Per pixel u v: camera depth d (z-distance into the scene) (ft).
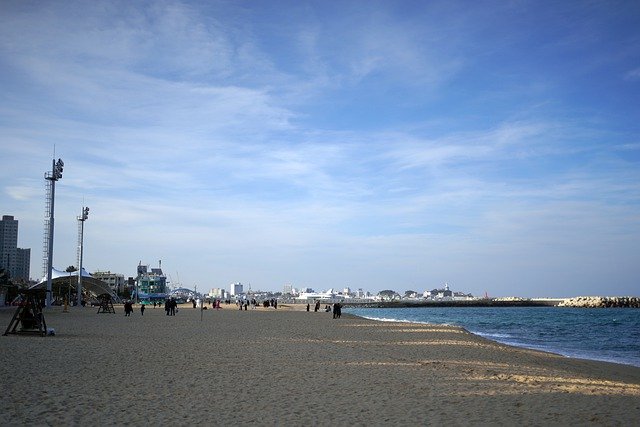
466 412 34.60
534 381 48.24
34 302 85.56
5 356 58.49
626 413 34.94
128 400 37.01
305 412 34.22
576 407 36.60
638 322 269.44
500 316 377.09
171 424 30.78
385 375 50.19
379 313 458.09
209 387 42.63
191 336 93.61
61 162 213.25
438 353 73.51
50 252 212.64
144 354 63.62
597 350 113.91
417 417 33.12
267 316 201.87
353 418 32.71
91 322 132.05
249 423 31.27
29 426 29.66
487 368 57.93
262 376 48.73
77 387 41.27
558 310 569.64
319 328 128.16
